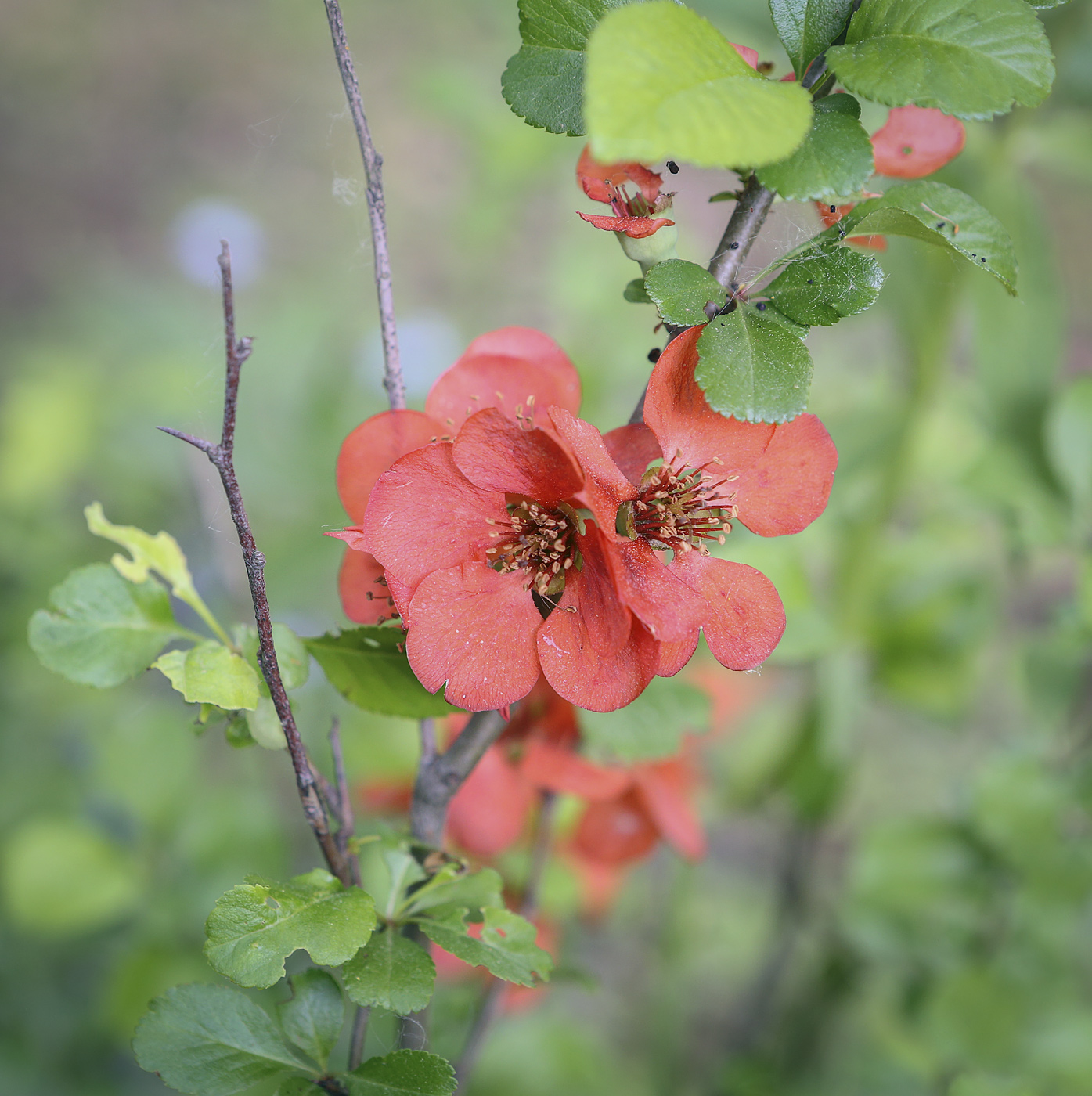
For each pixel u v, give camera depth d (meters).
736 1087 0.47
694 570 0.24
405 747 0.42
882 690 0.49
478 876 0.26
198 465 0.53
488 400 0.26
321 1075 0.24
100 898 0.41
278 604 0.53
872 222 0.24
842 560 0.48
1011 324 0.45
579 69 0.24
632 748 0.30
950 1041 0.41
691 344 0.24
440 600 0.24
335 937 0.23
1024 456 0.45
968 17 0.23
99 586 0.26
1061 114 0.45
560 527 0.24
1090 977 0.48
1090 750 0.43
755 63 0.25
